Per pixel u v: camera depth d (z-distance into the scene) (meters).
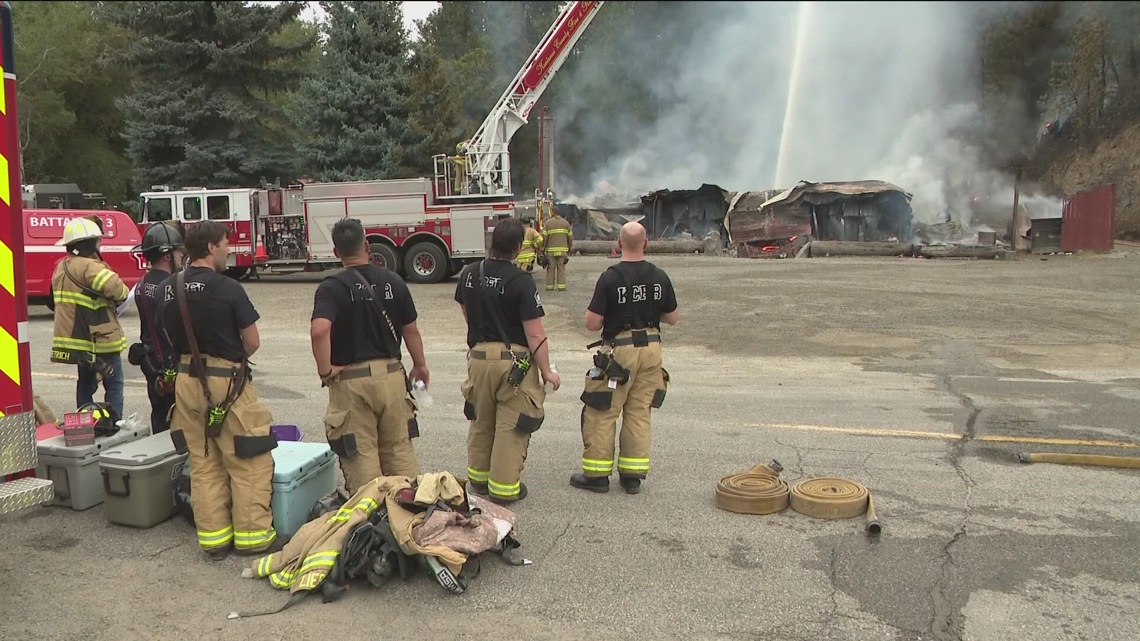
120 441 4.43
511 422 4.21
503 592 3.34
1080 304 12.55
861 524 4.04
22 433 3.17
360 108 29.11
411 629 3.04
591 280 17.25
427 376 4.20
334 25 29.45
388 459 4.05
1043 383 7.48
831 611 3.16
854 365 8.55
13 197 3.12
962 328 10.65
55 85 35.59
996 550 3.71
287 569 3.38
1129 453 5.16
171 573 3.52
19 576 3.48
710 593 3.32
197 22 27.97
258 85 29.94
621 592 3.33
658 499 4.43
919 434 5.68
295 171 29.59
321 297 3.73
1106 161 37.25
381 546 3.36
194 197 18.34
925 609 3.17
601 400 4.43
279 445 4.29
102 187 37.41
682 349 9.63
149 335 4.84
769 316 11.73
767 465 4.84
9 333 3.13
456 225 17.52
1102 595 3.28
